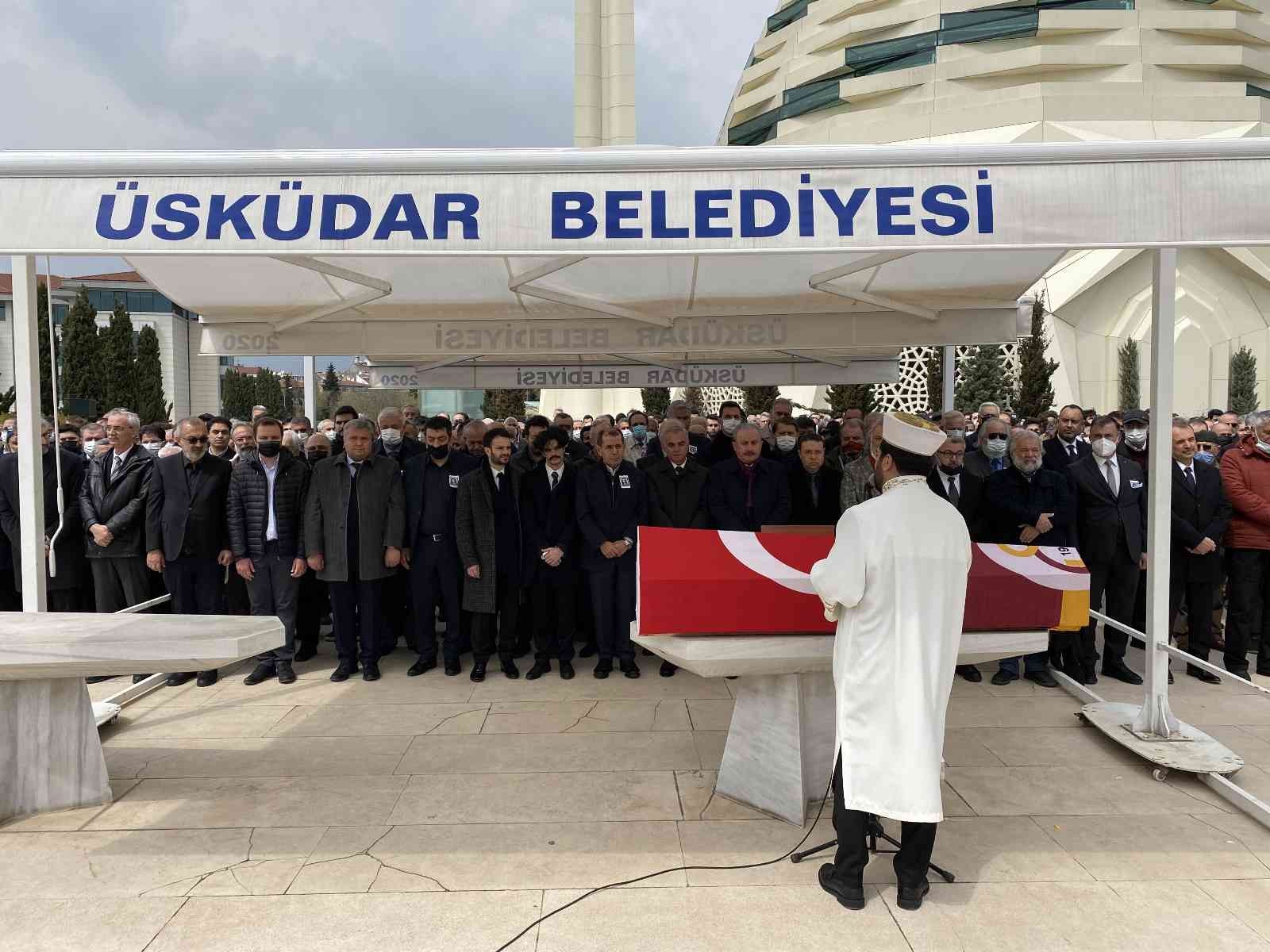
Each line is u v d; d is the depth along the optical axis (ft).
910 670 8.41
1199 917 8.70
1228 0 116.98
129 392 98.02
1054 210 9.62
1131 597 17.97
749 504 17.99
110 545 17.83
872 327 21.02
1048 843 10.41
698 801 11.60
